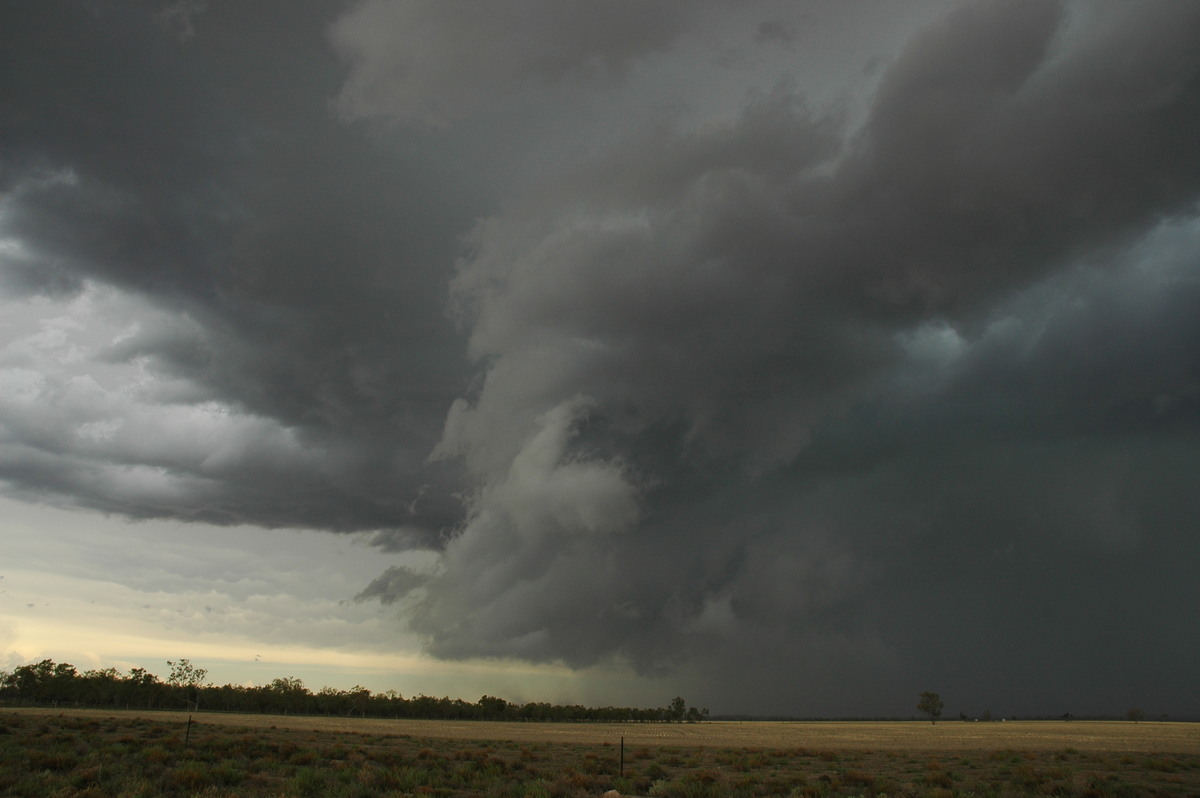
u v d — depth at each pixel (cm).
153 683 18188
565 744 7494
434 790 3008
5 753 3538
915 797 3192
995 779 3950
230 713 16812
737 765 4856
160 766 3369
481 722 18638
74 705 16062
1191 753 6188
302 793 2742
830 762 5334
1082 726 18525
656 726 18538
